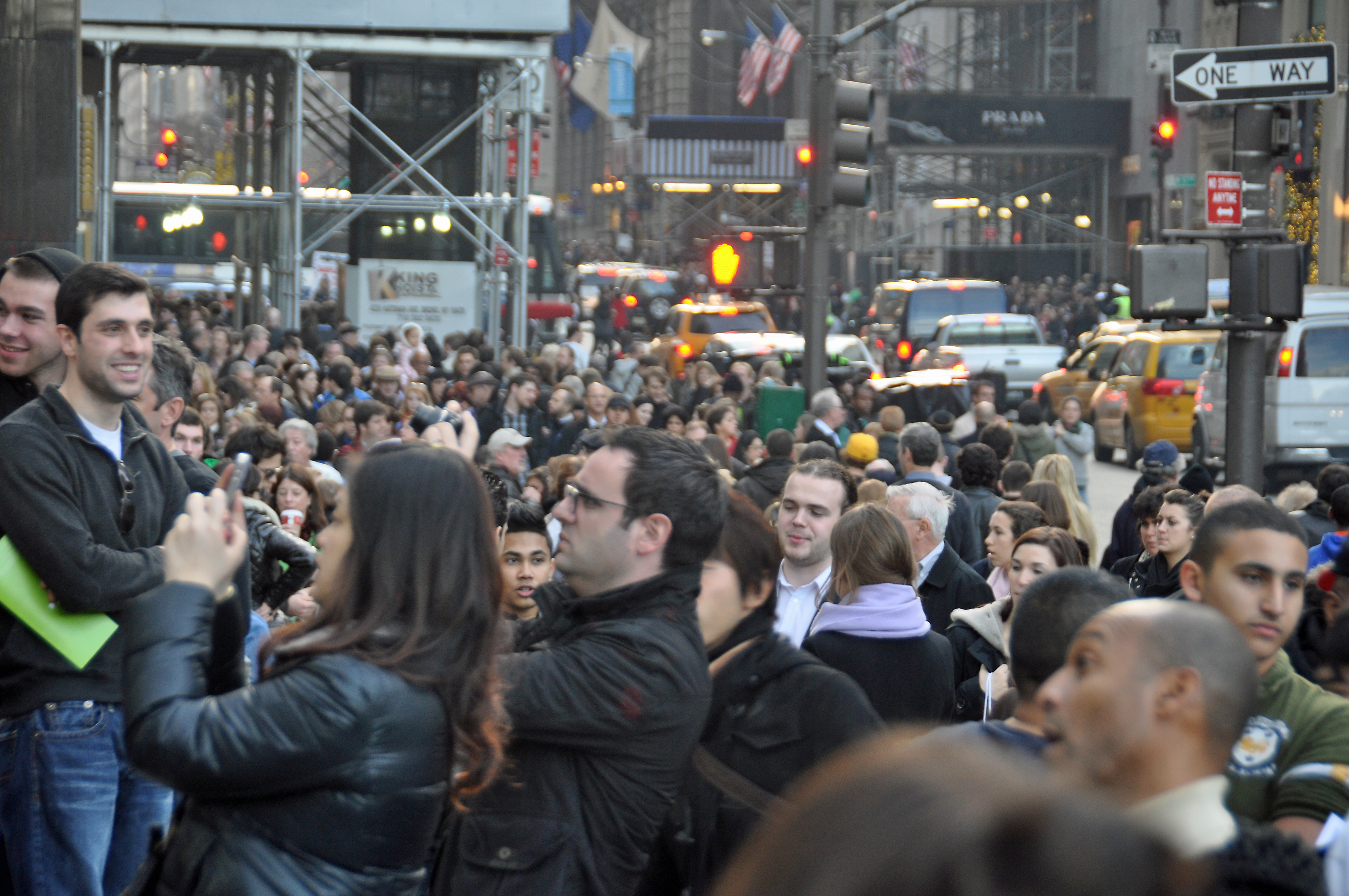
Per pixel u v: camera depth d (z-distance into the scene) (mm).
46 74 9977
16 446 5227
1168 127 43344
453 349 33031
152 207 46812
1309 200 46750
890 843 1092
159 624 3574
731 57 118875
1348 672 4480
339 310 42250
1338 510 9641
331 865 3447
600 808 4332
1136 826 1123
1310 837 4035
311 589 7812
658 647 4383
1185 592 4840
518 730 4312
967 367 40812
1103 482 32500
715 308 44281
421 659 3586
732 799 4715
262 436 11930
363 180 37938
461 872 4391
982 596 9852
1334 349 27656
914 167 88875
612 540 4523
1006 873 1074
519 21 34875
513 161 37062
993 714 6469
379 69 37688
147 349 5516
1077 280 83062
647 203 106125
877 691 6395
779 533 8203
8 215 9828
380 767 3473
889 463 14641
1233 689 2975
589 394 21047
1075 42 87250
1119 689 2979
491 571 3785
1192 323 13844
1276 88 13570
